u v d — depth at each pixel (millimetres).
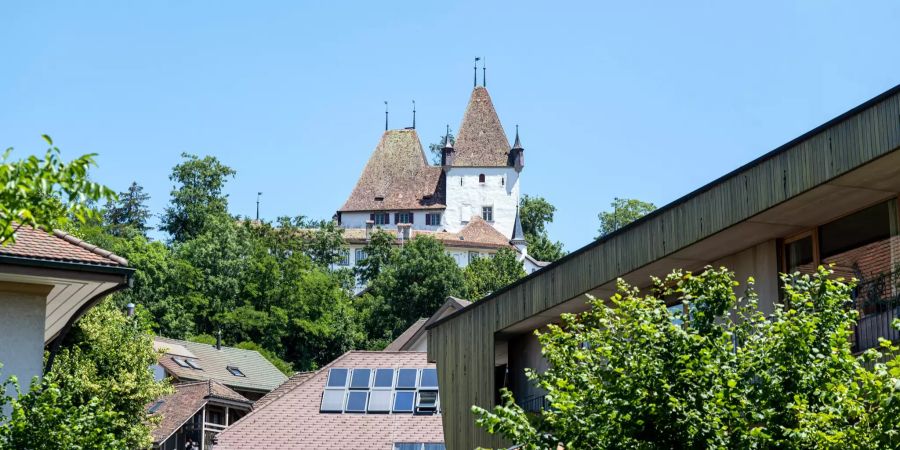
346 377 48031
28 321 18375
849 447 11047
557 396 12977
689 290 13203
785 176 16188
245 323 125250
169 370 82688
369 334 136000
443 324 27000
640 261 19688
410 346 58875
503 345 26141
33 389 14977
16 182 10172
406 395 46969
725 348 12570
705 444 11859
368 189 188125
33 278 18422
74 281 18672
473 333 25625
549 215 188750
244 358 93125
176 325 116000
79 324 32938
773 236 18016
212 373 86625
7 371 18125
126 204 155250
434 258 138625
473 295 142625
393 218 185125
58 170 10391
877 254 16156
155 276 119375
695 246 18516
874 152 14570
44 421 14570
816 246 17359
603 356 13219
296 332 128250
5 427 14344
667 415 11945
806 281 13023
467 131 185125
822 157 15492
